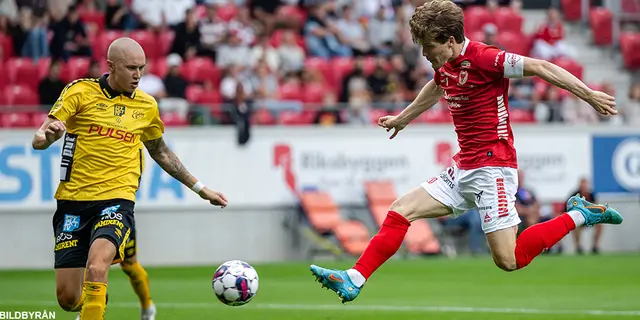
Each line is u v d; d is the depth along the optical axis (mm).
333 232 60406
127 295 39219
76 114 22844
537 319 30859
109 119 22906
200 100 62844
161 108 59656
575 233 63375
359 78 64438
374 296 38656
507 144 23234
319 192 61219
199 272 51938
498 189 23156
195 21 67062
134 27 68312
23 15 65938
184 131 59625
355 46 70688
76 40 64438
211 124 60469
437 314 32219
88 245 23000
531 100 67000
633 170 64688
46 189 57156
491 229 23297
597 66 75438
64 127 21000
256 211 60688
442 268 51750
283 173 60969
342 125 61875
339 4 72938
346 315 32031
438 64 23172
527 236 23531
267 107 61312
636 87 68438
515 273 48750
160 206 58812
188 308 34219
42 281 46688
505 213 23188
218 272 23859
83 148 22797
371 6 74062
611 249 65000
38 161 57094
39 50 65188
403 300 37031
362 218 61938
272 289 41781
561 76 21688
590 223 24031
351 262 57281
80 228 22859
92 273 21391
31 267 56875
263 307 34594
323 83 67312
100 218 22406
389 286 42844
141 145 23719
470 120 23172
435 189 23906
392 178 62188
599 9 78500
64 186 22938
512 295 38875
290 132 61156
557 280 45156
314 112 63094
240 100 60000
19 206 56812
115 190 22828
